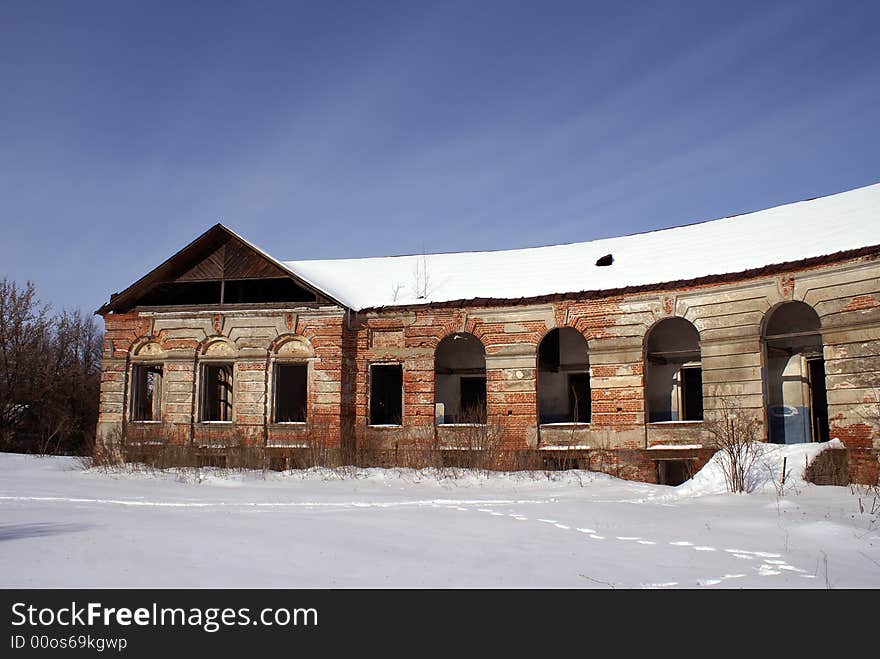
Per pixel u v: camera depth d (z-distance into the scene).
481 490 20.62
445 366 31.25
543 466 25.78
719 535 12.09
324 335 27.75
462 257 31.98
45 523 12.63
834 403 21.23
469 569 9.58
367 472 23.98
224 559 9.82
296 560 9.87
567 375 29.91
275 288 31.22
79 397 49.94
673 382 27.75
